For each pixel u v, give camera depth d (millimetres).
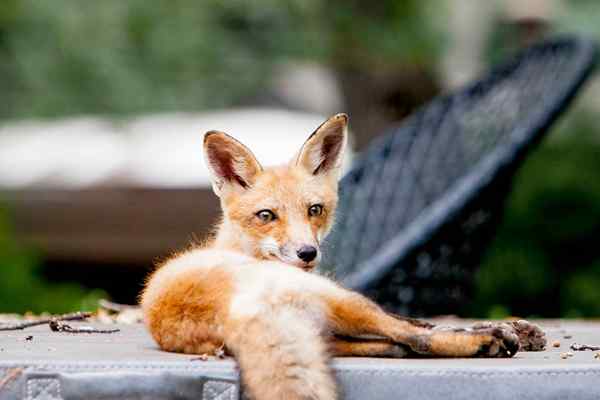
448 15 16922
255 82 16375
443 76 17188
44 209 19875
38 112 15680
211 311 5266
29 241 19844
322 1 15391
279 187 7098
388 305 9680
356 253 11719
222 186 7238
